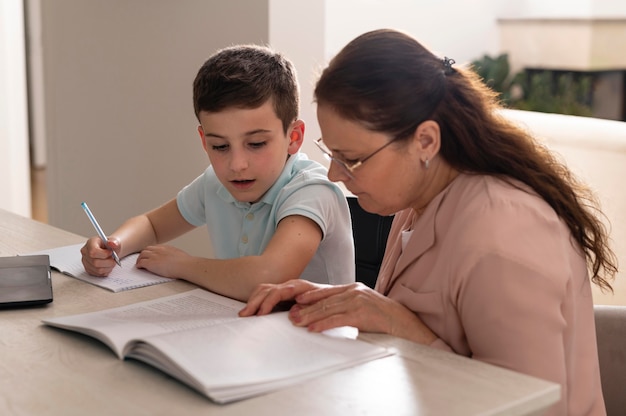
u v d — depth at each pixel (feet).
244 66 5.32
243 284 4.84
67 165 11.60
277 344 3.78
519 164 4.24
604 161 8.02
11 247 5.93
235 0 8.92
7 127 13.61
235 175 5.45
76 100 11.25
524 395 3.37
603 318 5.00
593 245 4.36
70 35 11.14
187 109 9.62
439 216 4.28
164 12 9.75
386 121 4.08
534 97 21.89
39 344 3.99
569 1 21.40
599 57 21.75
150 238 6.11
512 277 3.84
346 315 4.08
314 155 9.37
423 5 18.71
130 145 10.49
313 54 9.06
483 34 20.59
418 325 4.14
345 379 3.50
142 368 3.66
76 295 4.84
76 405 3.31
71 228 11.70
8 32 13.57
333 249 5.60
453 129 4.25
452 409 3.24
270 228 5.64
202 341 3.73
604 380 4.99
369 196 4.33
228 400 3.29
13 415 3.24
